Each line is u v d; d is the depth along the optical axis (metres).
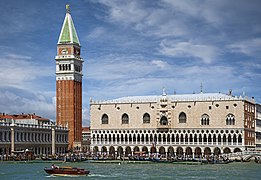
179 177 119.12
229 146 199.25
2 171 133.00
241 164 169.88
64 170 123.06
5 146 188.25
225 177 119.44
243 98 198.88
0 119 197.75
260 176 122.12
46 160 186.00
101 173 130.12
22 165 158.88
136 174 127.06
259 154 181.75
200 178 116.81
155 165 163.25
